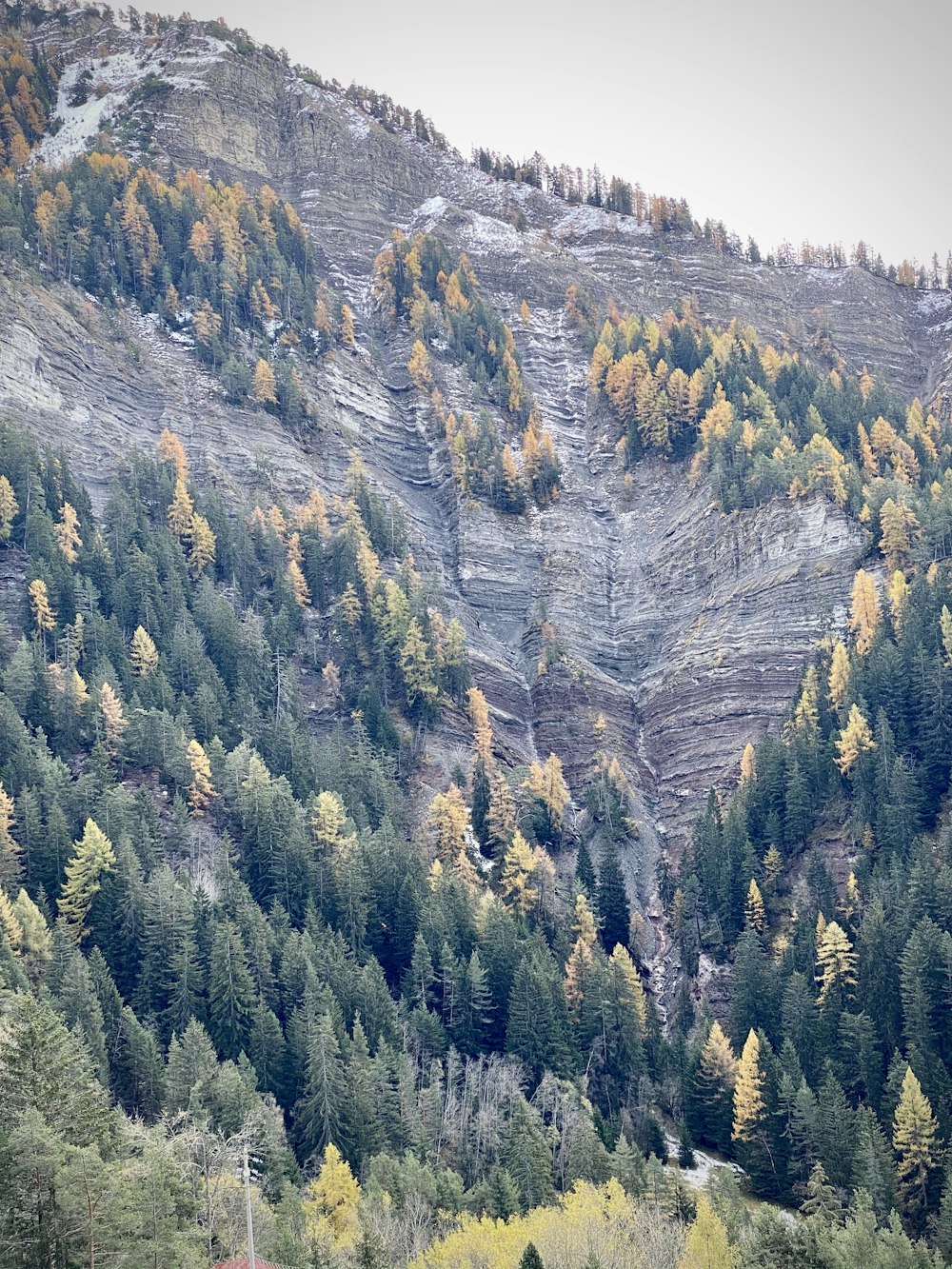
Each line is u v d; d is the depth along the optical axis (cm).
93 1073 18612
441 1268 16288
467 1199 19112
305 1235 16238
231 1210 15538
